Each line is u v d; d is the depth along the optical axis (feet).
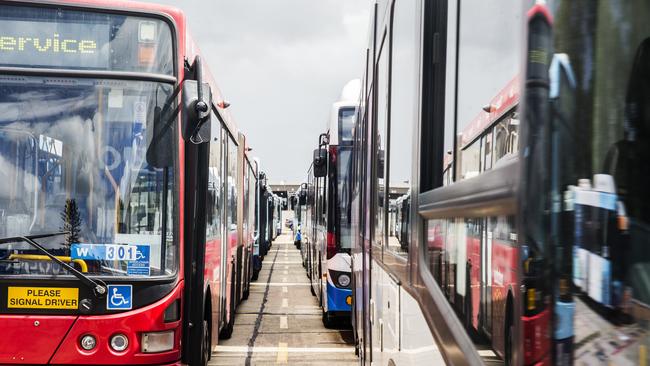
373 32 18.33
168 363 16.35
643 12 3.45
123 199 16.75
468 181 5.69
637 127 3.42
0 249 16.25
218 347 34.40
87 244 16.51
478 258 5.41
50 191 16.63
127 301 16.28
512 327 4.14
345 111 39.06
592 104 3.44
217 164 24.70
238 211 40.34
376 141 16.66
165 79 17.17
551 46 3.54
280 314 47.60
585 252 3.42
